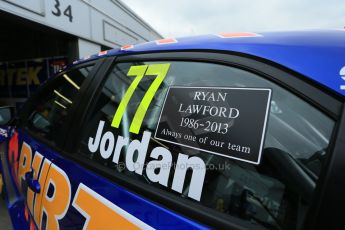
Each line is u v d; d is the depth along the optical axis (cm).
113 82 140
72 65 188
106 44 845
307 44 90
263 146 86
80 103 150
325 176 71
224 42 110
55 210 135
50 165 148
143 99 121
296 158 80
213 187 91
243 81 95
